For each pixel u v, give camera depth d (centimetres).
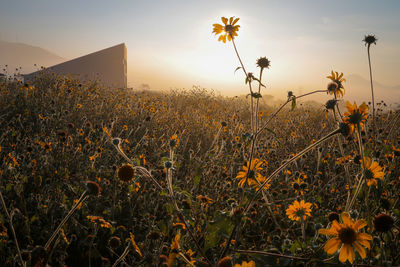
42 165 342
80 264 245
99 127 540
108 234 266
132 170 170
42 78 848
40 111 571
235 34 214
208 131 643
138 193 299
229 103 1290
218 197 289
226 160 398
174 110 927
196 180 222
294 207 188
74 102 654
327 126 662
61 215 283
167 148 472
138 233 272
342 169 382
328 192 348
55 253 229
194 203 212
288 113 942
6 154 373
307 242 190
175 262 162
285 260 153
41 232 252
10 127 456
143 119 643
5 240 222
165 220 258
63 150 379
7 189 286
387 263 155
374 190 181
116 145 173
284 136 622
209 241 156
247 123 779
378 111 722
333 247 123
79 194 301
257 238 253
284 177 389
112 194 303
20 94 630
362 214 190
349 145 431
